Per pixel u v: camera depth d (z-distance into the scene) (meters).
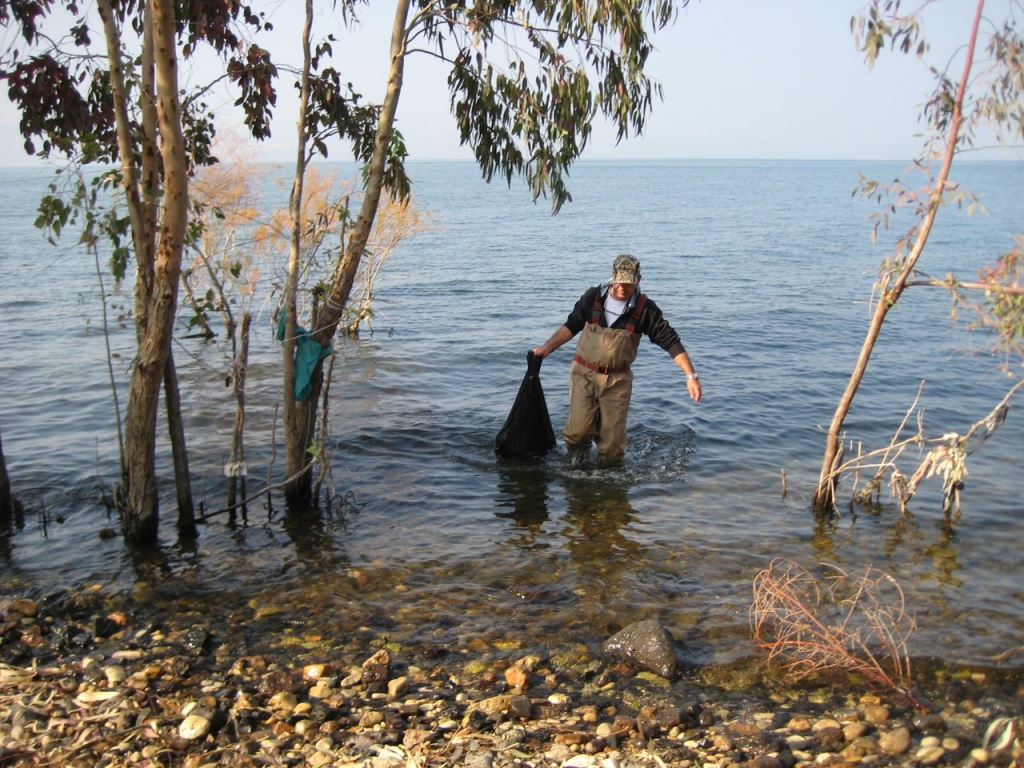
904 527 6.72
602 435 8.03
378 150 6.34
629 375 7.94
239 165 9.66
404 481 7.73
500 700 4.37
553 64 6.28
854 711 4.32
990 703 4.38
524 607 5.47
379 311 16.77
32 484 7.43
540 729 4.14
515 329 15.07
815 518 6.91
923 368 12.09
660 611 5.41
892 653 4.86
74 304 16.75
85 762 3.79
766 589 5.62
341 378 11.34
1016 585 5.75
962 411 9.97
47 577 5.80
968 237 32.91
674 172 198.75
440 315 16.44
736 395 10.54
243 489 6.86
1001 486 7.57
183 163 5.25
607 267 24.23
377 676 4.57
